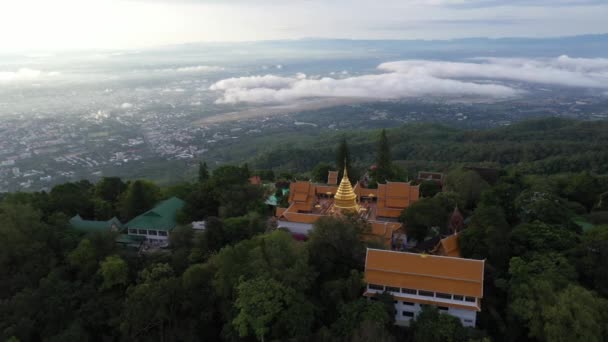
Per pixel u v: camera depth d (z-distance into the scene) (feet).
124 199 361.10
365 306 209.26
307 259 237.45
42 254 275.18
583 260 222.89
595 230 242.17
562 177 410.93
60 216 314.35
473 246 247.91
